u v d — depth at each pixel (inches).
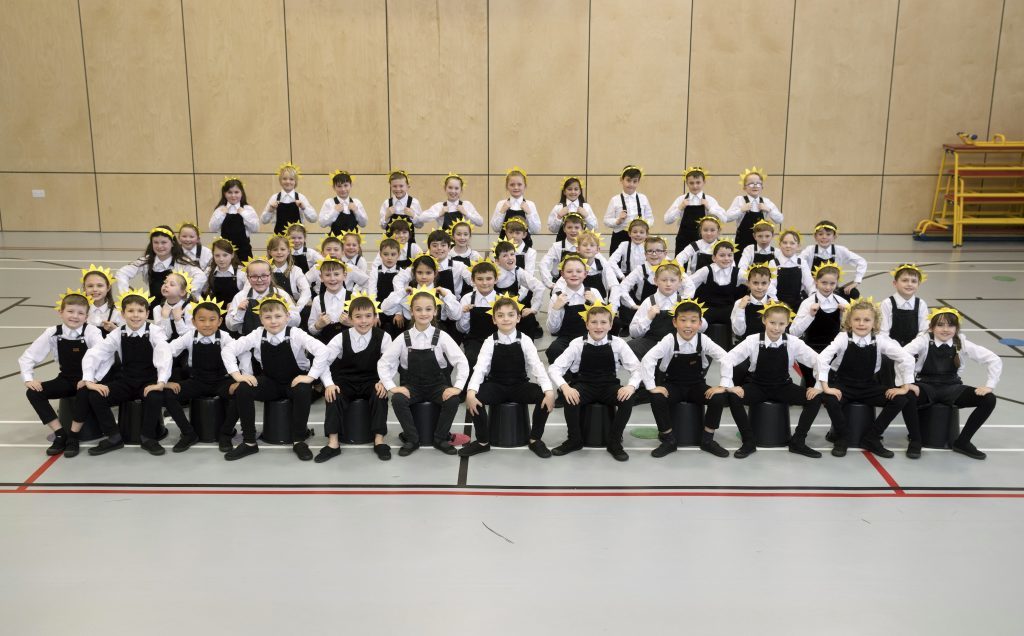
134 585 162.9
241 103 541.6
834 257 331.9
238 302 264.1
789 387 229.8
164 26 531.5
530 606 156.3
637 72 535.2
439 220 386.0
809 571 168.9
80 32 533.0
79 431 228.2
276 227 392.8
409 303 232.4
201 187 555.5
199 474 212.8
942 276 435.8
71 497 199.8
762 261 314.7
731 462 221.1
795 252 309.1
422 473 213.8
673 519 189.8
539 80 537.6
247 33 531.8
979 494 203.0
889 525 187.6
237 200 375.9
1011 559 174.2
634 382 220.5
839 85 533.6
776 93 535.8
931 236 538.3
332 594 160.1
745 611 155.4
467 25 530.0
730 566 170.4
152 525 186.4
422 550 175.9
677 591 161.5
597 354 227.3
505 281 309.3
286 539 180.4
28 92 542.9
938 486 206.8
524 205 377.7
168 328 248.1
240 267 299.0
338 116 543.2
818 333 284.8
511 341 227.9
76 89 541.6
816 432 244.1
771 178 548.1
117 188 556.7
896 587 163.6
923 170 544.7
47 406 224.8
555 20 529.7
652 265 313.9
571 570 168.4
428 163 549.6
